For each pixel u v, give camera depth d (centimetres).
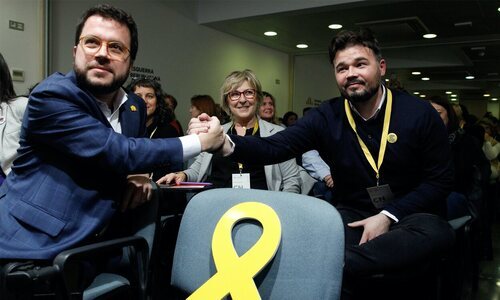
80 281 128
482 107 1366
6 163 181
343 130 163
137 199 143
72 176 130
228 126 247
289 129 174
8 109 183
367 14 532
